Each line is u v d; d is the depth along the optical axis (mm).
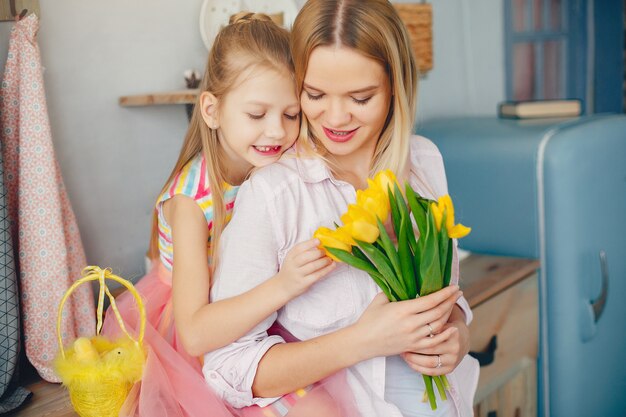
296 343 1155
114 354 1230
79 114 1787
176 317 1230
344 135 1188
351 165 1293
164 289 1470
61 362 1231
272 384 1145
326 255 1107
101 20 1804
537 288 2154
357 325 1126
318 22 1126
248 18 1358
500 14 3121
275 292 1110
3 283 1430
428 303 1099
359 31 1112
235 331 1132
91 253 1846
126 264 1925
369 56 1125
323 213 1217
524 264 2109
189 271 1262
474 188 2260
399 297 1127
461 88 2930
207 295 1245
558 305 2143
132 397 1250
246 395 1158
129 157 1903
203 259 1285
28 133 1493
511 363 2041
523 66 3277
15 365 1459
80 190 1809
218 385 1167
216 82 1284
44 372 1504
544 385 2188
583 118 2342
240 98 1239
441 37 2799
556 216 2105
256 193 1188
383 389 1188
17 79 1531
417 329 1100
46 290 1509
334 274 1205
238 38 1264
